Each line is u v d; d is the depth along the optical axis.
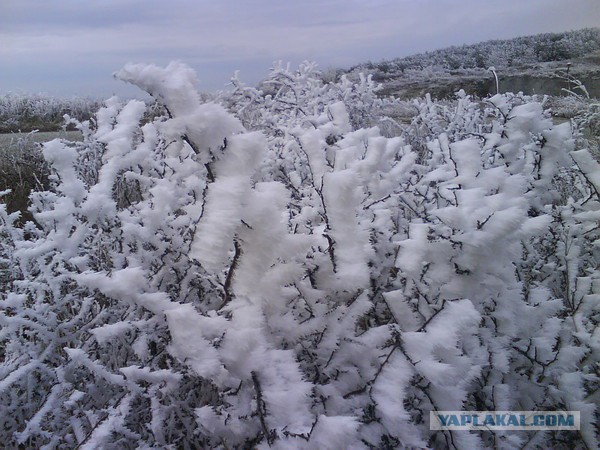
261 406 1.29
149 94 1.16
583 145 4.80
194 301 1.95
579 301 1.85
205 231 1.12
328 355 1.55
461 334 1.46
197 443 1.69
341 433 1.14
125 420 1.68
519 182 1.62
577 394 1.61
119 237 2.00
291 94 5.59
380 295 1.86
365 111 5.80
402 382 1.33
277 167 2.91
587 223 2.16
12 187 5.43
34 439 1.96
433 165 2.70
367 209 2.02
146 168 2.23
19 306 1.93
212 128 1.14
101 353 1.88
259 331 1.27
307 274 1.55
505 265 1.61
